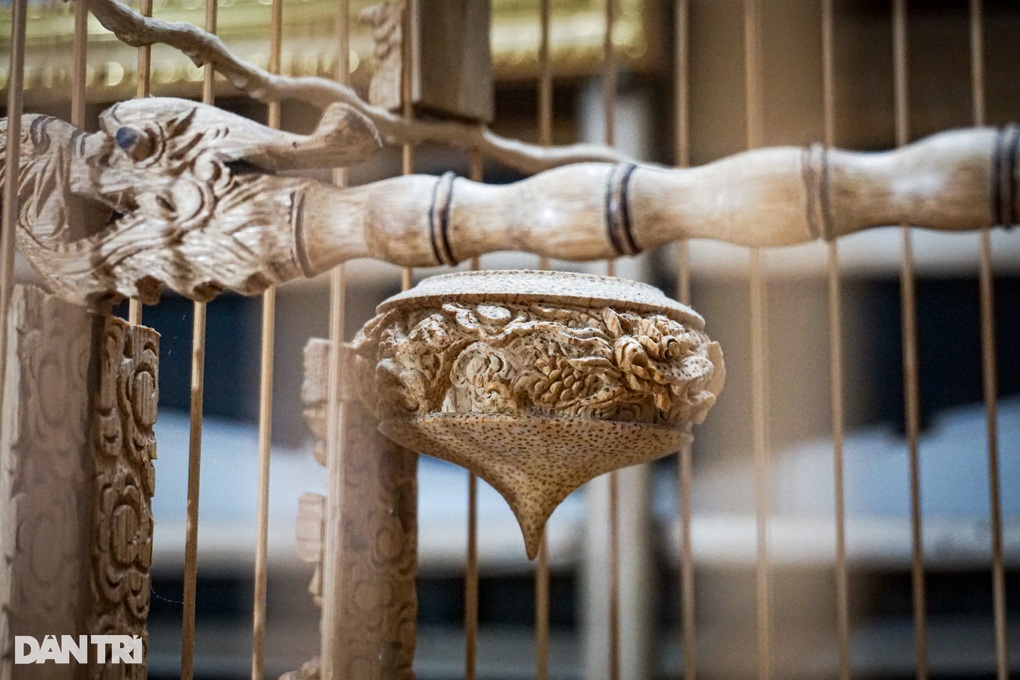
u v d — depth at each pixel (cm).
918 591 45
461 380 36
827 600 71
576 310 36
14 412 36
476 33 46
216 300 65
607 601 69
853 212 37
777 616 71
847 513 71
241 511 65
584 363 36
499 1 66
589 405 36
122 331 38
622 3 65
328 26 58
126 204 38
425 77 45
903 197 37
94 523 37
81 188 38
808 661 71
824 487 71
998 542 45
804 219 37
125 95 54
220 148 38
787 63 68
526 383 36
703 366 37
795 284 71
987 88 67
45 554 36
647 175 38
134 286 38
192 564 39
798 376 71
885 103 68
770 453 71
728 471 72
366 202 38
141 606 39
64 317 37
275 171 39
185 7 51
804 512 72
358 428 42
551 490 38
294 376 65
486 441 37
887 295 72
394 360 37
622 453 37
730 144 69
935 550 71
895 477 72
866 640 71
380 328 38
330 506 42
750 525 71
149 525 39
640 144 68
